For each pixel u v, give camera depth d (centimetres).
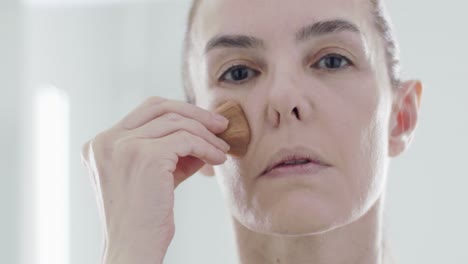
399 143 99
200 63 92
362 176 83
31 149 204
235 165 84
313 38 83
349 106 82
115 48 202
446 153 173
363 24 87
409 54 176
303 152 79
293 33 83
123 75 201
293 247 89
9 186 201
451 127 172
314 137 80
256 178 82
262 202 81
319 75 83
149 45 200
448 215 172
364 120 83
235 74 86
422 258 172
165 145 82
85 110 203
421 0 176
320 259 89
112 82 202
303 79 82
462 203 171
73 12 204
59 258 202
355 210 82
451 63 174
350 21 84
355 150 82
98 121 202
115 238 81
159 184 81
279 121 80
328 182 80
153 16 201
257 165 81
